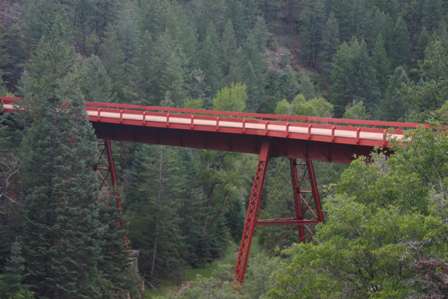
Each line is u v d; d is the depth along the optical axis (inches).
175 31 3858.3
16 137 1931.6
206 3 4867.1
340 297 841.5
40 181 1676.9
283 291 883.4
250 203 1598.2
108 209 1836.9
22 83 2379.4
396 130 1390.3
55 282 1561.3
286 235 2390.5
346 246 849.5
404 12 4980.3
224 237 2640.3
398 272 810.8
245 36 4822.8
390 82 3668.8
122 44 3395.7
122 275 1829.5
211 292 1277.1
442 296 760.3
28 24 3100.4
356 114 3363.7
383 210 813.9
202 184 2684.5
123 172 2541.8
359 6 5039.4
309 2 5088.6
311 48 5059.1
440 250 765.3
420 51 4456.2
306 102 3410.4
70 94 1803.6
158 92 3068.4
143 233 2267.5
